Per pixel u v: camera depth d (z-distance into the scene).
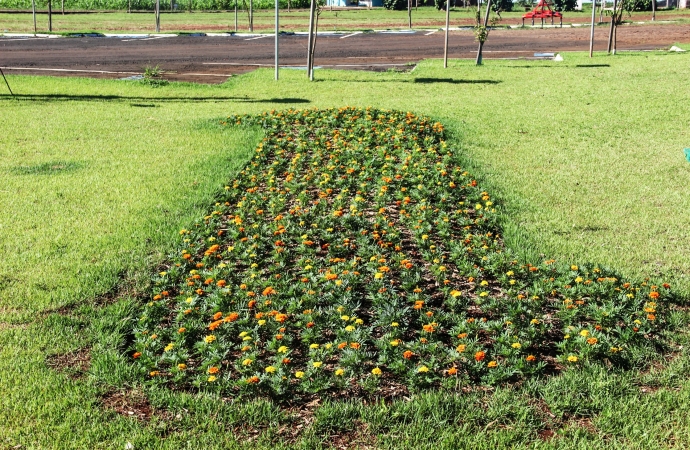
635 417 3.66
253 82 16.91
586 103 13.41
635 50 23.33
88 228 6.46
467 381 4.00
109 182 7.99
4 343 4.41
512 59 21.50
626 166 8.85
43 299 4.99
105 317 4.73
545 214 6.98
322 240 6.19
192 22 37.75
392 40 28.02
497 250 5.89
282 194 7.31
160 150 9.62
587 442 3.46
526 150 9.74
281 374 3.92
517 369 4.04
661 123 11.47
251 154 9.22
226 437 3.51
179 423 3.63
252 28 32.69
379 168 8.43
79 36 29.72
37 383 3.96
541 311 4.81
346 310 4.65
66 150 9.59
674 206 7.21
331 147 9.46
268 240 6.09
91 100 14.16
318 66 20.42
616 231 6.50
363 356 4.16
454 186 7.55
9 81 16.59
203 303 4.88
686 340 4.45
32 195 7.46
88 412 3.71
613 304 4.71
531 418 3.64
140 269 5.56
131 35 30.03
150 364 4.12
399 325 4.55
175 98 14.59
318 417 3.63
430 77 17.52
